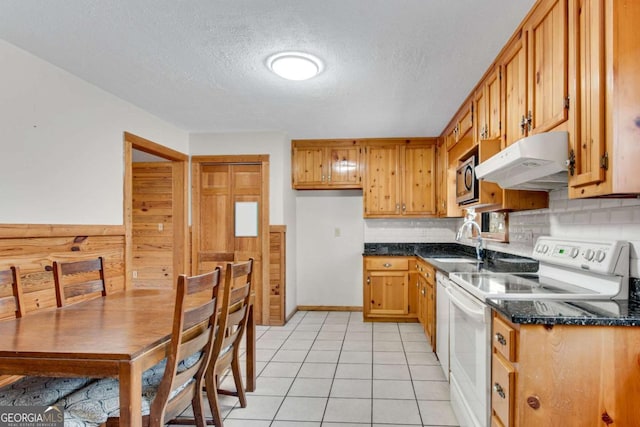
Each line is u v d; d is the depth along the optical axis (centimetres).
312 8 171
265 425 204
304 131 403
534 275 216
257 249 411
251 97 292
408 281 411
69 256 249
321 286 480
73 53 219
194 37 198
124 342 137
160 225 455
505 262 276
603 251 155
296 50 212
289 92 279
